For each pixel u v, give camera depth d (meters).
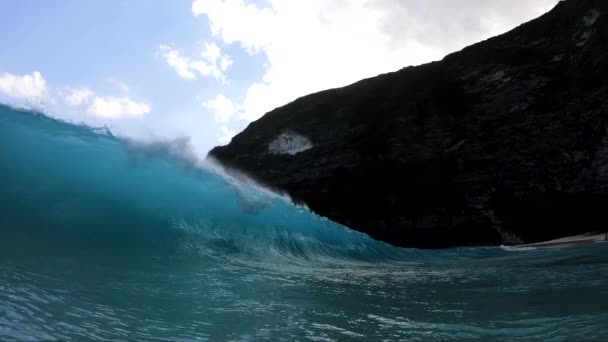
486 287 5.91
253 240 8.74
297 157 34.75
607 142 21.03
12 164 5.68
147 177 7.44
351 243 12.66
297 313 4.20
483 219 26.09
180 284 4.83
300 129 35.47
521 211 24.69
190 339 3.13
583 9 22.61
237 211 9.04
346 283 6.43
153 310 3.71
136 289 4.29
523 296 4.92
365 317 4.17
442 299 5.13
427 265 10.65
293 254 9.50
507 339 3.25
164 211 7.23
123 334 3.01
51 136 6.71
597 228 21.70
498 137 25.59
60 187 5.91
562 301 4.41
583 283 5.43
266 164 36.44
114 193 6.59
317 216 12.72
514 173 24.91
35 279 3.78
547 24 24.88
